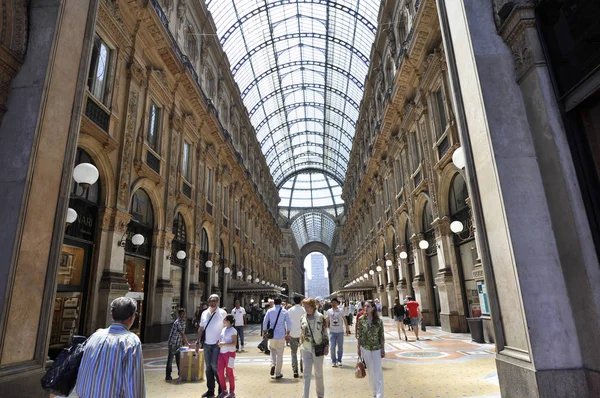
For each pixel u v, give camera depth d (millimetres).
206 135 19266
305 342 4836
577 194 3658
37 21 4367
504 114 4270
